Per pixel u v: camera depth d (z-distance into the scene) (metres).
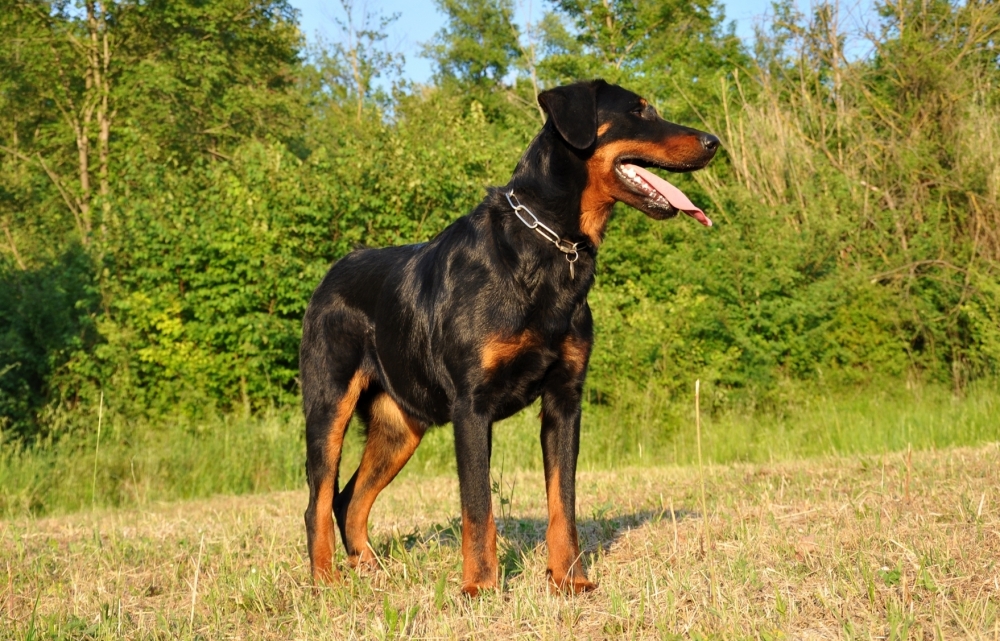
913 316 16.19
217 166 17.03
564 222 4.48
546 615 3.90
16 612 4.59
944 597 3.74
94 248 15.01
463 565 4.40
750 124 19.97
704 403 14.57
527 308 4.36
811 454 12.34
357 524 5.48
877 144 18.48
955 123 18.11
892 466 8.27
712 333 15.50
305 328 5.53
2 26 23.33
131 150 18.50
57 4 23.94
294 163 16.53
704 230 17.48
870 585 3.79
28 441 12.83
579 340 4.52
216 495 11.29
